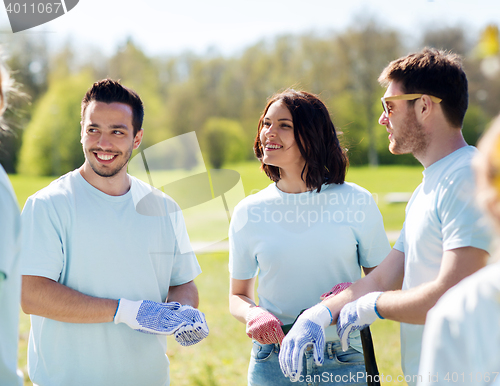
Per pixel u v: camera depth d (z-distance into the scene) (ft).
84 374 6.27
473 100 81.87
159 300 6.78
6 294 4.06
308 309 6.12
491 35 69.67
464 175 5.00
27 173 107.45
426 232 5.40
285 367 5.67
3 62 4.45
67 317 5.99
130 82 128.06
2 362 4.09
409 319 5.12
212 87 134.92
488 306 2.77
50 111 110.11
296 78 121.60
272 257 6.77
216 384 11.51
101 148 6.31
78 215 6.30
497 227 2.75
